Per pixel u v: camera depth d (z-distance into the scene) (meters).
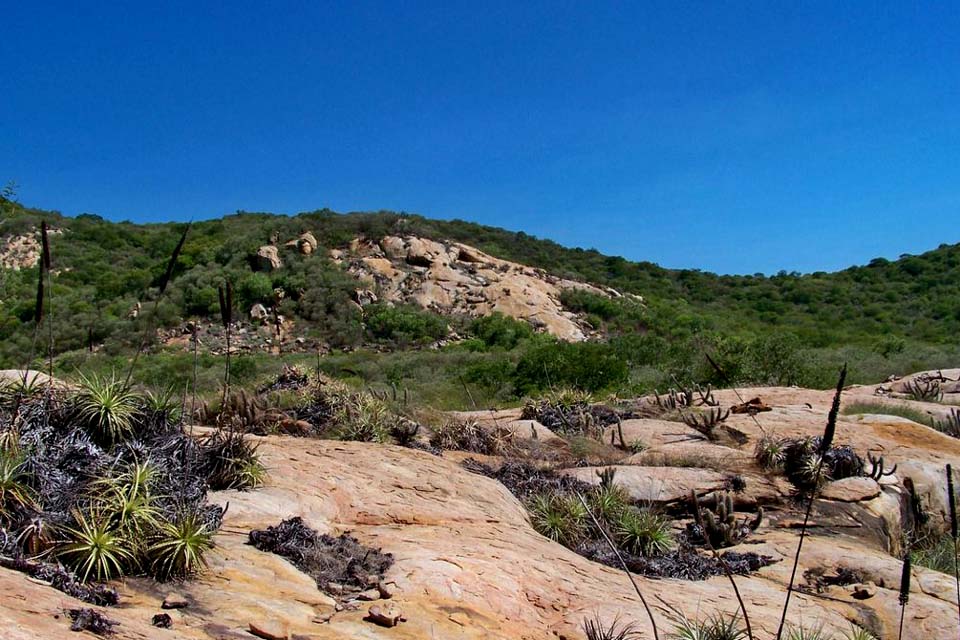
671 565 8.01
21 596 3.96
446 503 8.17
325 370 29.86
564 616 5.97
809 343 39.38
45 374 7.29
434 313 43.94
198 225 63.81
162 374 23.64
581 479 10.57
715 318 51.56
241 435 7.39
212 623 4.47
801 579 8.05
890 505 10.57
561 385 23.14
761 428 13.30
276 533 5.99
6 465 4.94
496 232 66.94
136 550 4.92
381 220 52.25
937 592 7.83
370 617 5.04
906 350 32.44
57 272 49.41
